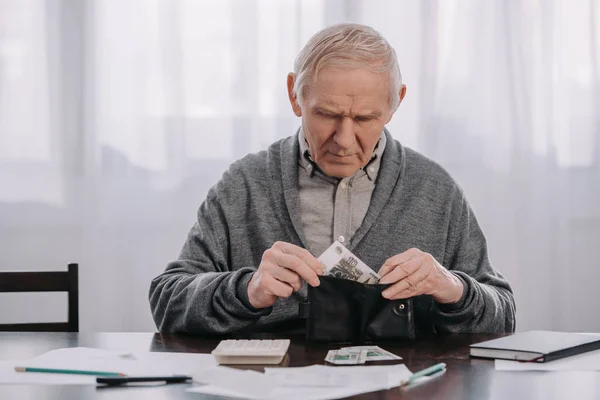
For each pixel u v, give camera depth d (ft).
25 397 4.33
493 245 11.84
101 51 11.51
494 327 6.38
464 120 11.72
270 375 4.68
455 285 6.05
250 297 5.98
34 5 11.49
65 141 11.52
